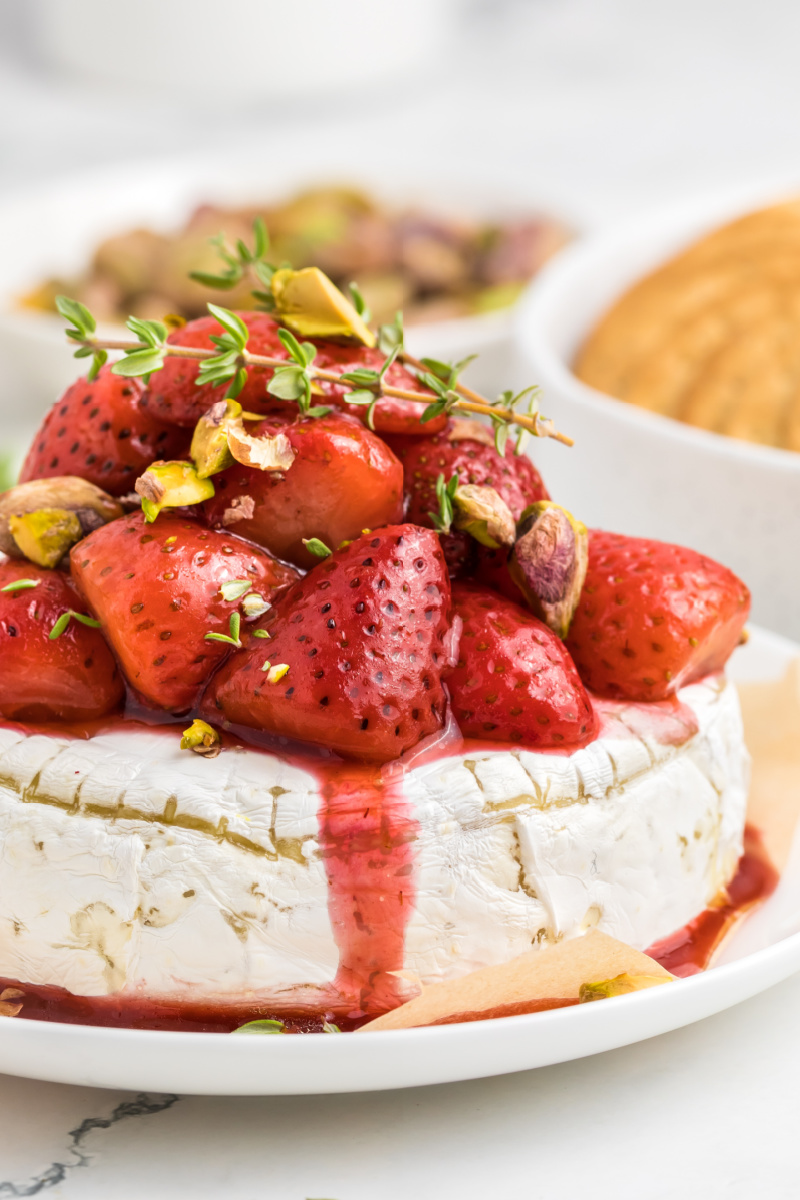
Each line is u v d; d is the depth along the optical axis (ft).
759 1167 1.06
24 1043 1.04
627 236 1.82
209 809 1.08
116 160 2.91
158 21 3.05
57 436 1.17
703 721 1.17
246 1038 1.04
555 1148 1.07
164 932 1.08
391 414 1.13
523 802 1.10
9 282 2.17
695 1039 1.13
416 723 1.08
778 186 1.94
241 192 2.43
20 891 1.09
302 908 1.08
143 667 1.09
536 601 1.13
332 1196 1.05
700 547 1.48
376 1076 1.04
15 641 1.10
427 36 3.38
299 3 3.07
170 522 1.11
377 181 2.44
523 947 1.10
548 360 1.59
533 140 3.11
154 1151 1.07
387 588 1.07
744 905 1.19
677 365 1.60
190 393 1.13
